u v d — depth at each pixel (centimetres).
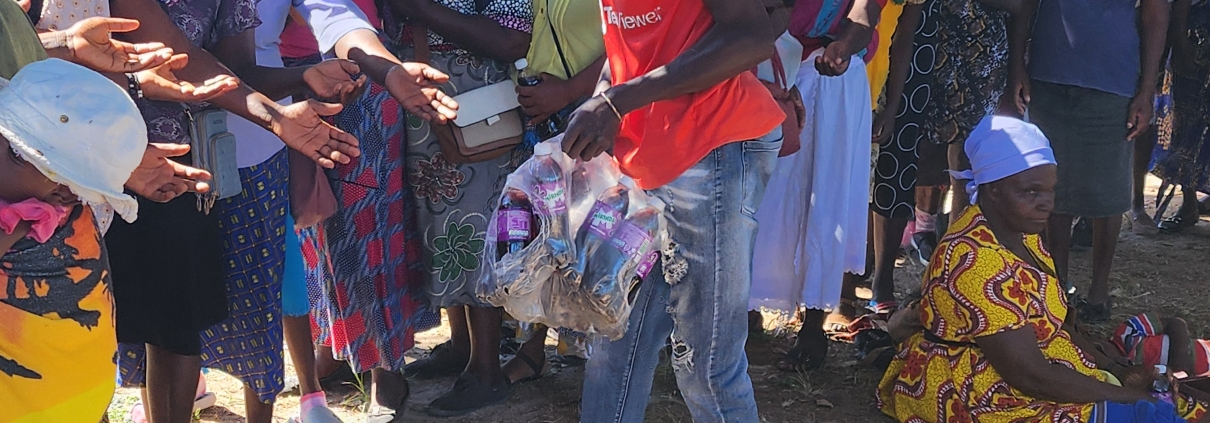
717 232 263
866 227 397
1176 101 571
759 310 442
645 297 273
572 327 268
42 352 213
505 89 344
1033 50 453
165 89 242
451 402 368
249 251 298
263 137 294
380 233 351
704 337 273
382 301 356
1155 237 594
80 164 200
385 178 348
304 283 336
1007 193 321
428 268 362
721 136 254
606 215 256
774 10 287
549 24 331
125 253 274
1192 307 486
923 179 498
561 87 337
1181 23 543
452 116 289
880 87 418
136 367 312
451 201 355
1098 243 464
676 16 246
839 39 331
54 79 199
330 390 391
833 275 387
